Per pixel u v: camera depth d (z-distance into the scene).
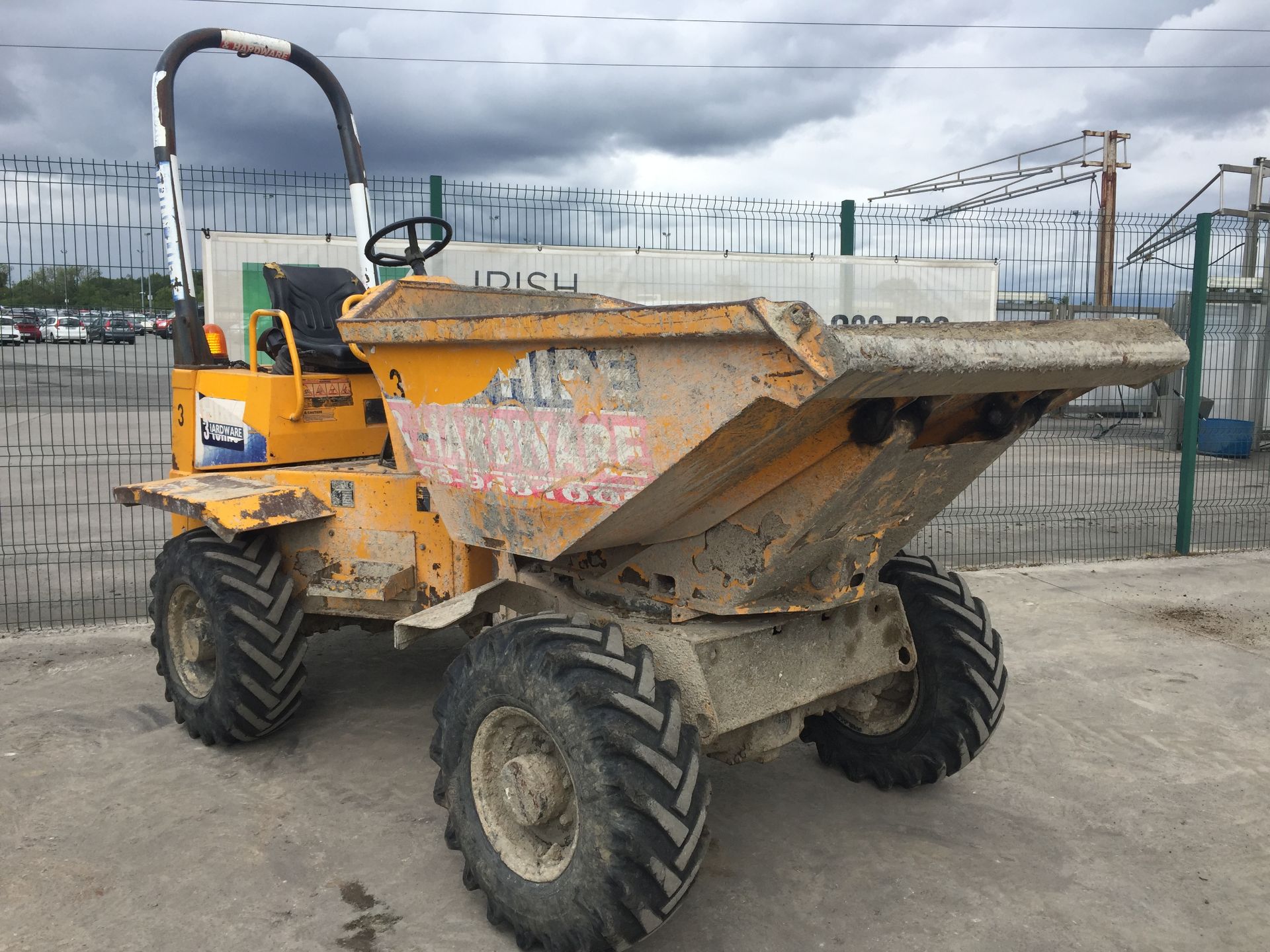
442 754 2.92
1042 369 2.39
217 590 3.85
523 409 2.74
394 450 3.58
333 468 4.06
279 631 3.87
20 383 9.31
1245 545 8.47
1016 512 9.83
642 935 2.43
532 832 2.79
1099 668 5.16
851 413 2.38
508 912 2.68
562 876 2.52
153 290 6.39
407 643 3.11
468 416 2.96
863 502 2.66
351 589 3.87
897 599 3.33
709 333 2.11
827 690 3.10
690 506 2.71
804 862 3.20
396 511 3.73
